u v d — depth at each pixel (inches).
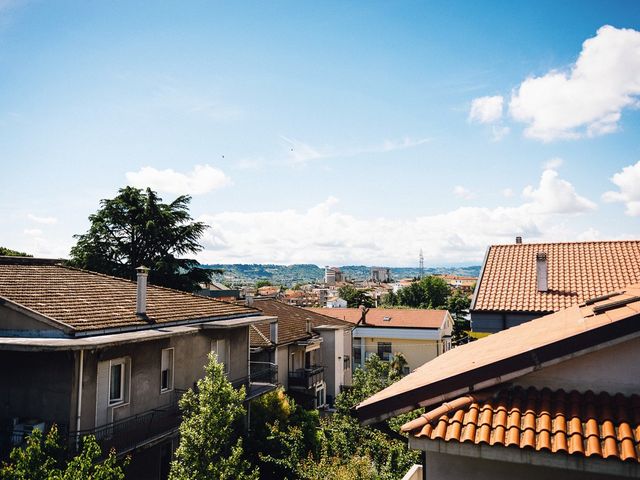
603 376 189.9
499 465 187.6
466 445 178.5
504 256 812.0
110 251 1429.6
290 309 1465.3
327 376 1327.5
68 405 453.1
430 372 278.5
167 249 1455.5
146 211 1427.2
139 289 590.2
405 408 208.4
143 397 557.0
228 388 475.2
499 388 202.1
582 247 782.5
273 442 721.0
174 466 448.8
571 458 163.6
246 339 819.4
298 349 1181.1
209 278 1462.8
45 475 335.0
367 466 420.5
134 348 546.6
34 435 374.6
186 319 650.2
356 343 1700.3
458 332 2228.1
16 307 473.4
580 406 184.2
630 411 176.6
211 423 450.3
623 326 183.2
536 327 340.8
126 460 393.4
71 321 475.8
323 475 444.8
